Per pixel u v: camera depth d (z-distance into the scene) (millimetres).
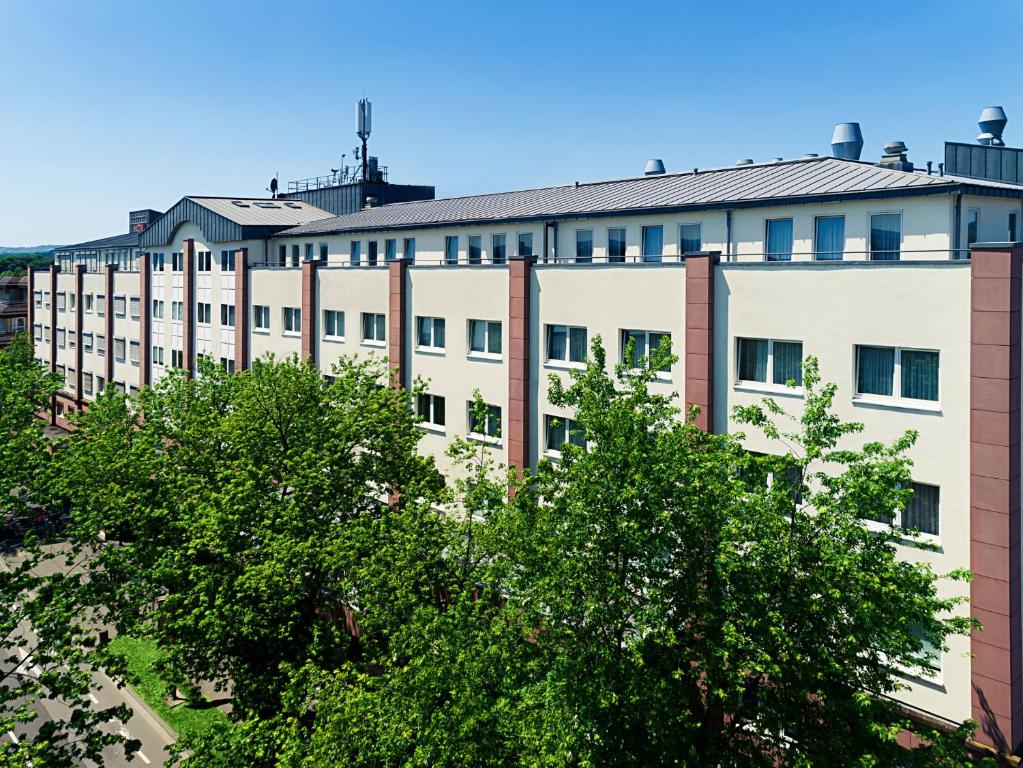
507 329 32562
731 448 16359
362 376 31438
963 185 23281
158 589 26781
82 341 77250
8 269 178000
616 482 15258
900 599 14297
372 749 15945
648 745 14992
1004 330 19375
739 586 14758
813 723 14812
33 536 22094
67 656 18703
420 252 43156
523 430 31891
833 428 15312
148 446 29359
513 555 17266
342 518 26438
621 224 33156
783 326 23969
